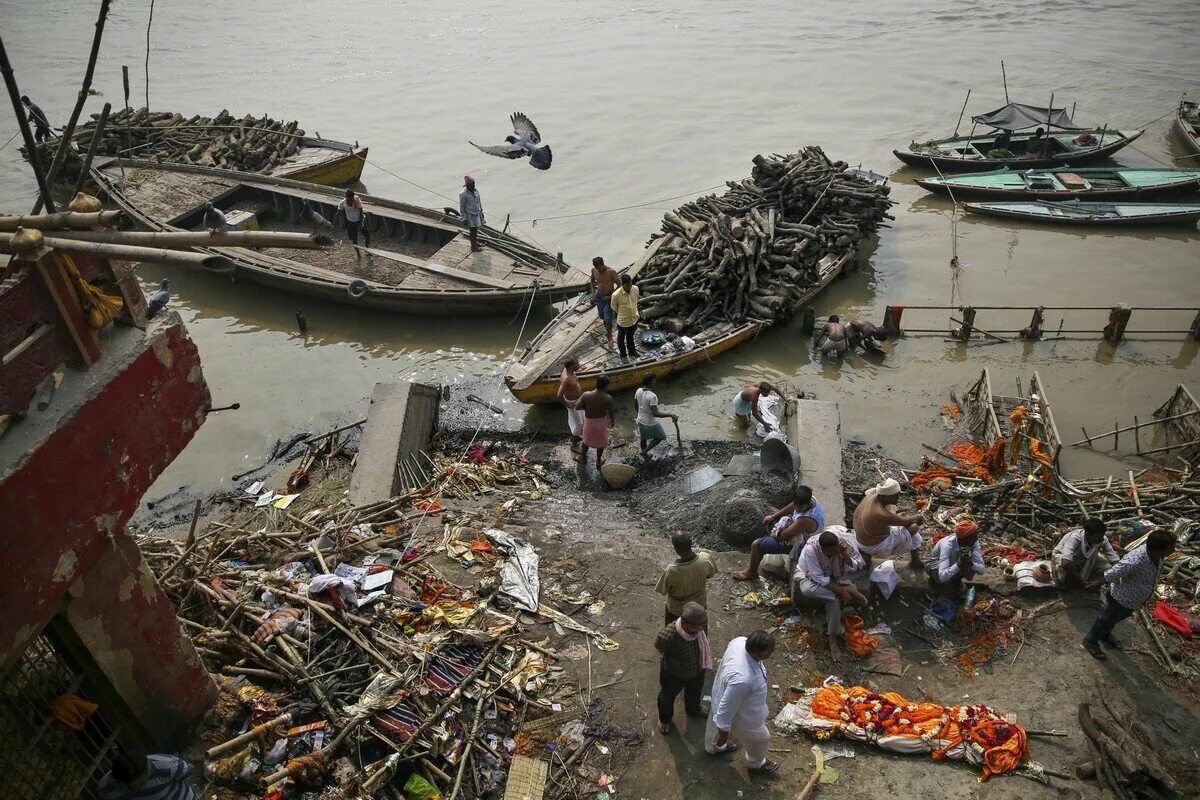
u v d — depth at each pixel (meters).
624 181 24.39
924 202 23.42
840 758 7.82
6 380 5.11
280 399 15.96
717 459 13.67
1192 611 9.44
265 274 18.50
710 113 28.64
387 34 38.06
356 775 7.21
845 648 9.06
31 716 6.07
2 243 5.10
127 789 6.04
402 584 9.50
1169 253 20.47
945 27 35.59
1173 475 13.02
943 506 11.98
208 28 39.28
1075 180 23.02
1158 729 7.99
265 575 9.30
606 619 9.43
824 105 28.94
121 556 6.30
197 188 22.17
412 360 17.20
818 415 12.67
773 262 18.00
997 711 8.20
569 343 15.98
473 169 25.55
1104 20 35.44
